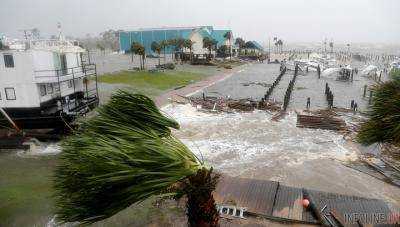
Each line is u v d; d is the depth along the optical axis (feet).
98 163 15.26
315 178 58.34
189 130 87.45
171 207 47.50
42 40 96.02
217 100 124.47
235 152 71.56
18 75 74.64
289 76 224.53
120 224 43.80
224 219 43.06
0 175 60.18
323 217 42.14
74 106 86.07
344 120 99.04
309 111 111.86
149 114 18.78
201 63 268.21
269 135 84.33
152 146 16.85
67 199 16.57
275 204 46.16
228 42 355.15
